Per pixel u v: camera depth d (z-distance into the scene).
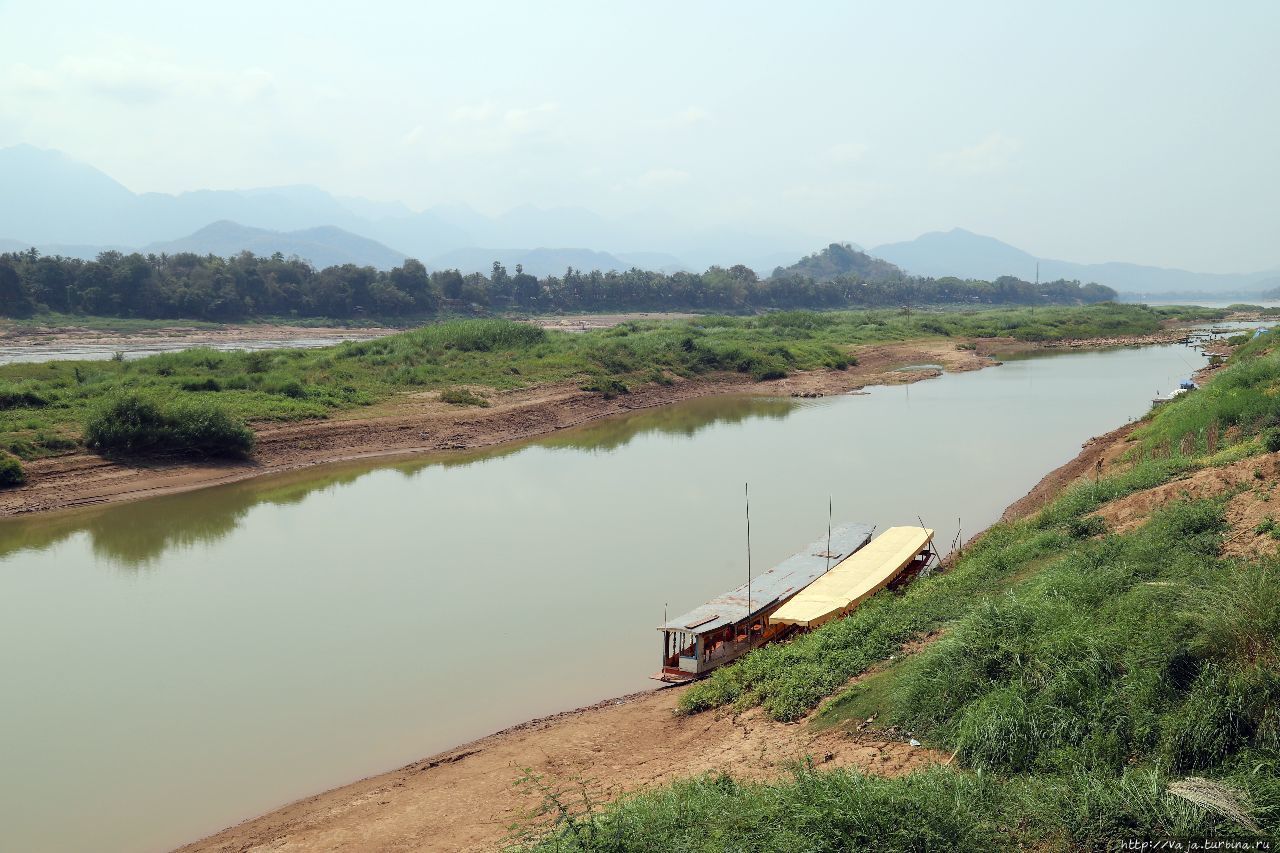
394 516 29.42
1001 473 34.03
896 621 14.73
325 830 11.70
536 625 19.72
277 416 41.12
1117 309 150.62
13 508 29.66
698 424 49.00
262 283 130.62
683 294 186.25
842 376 70.75
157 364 49.19
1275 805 7.55
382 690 16.64
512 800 12.01
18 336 96.62
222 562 24.52
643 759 12.80
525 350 65.56
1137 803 7.84
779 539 25.66
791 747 11.58
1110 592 12.14
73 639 19.08
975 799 8.52
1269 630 9.14
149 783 13.55
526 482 34.41
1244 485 15.39
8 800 13.08
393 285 145.88
